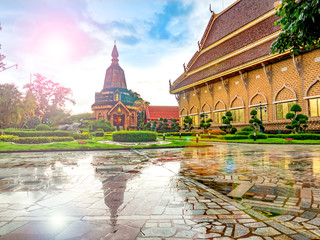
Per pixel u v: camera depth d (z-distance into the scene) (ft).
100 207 10.48
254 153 32.83
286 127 69.15
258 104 86.28
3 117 134.31
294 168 19.34
